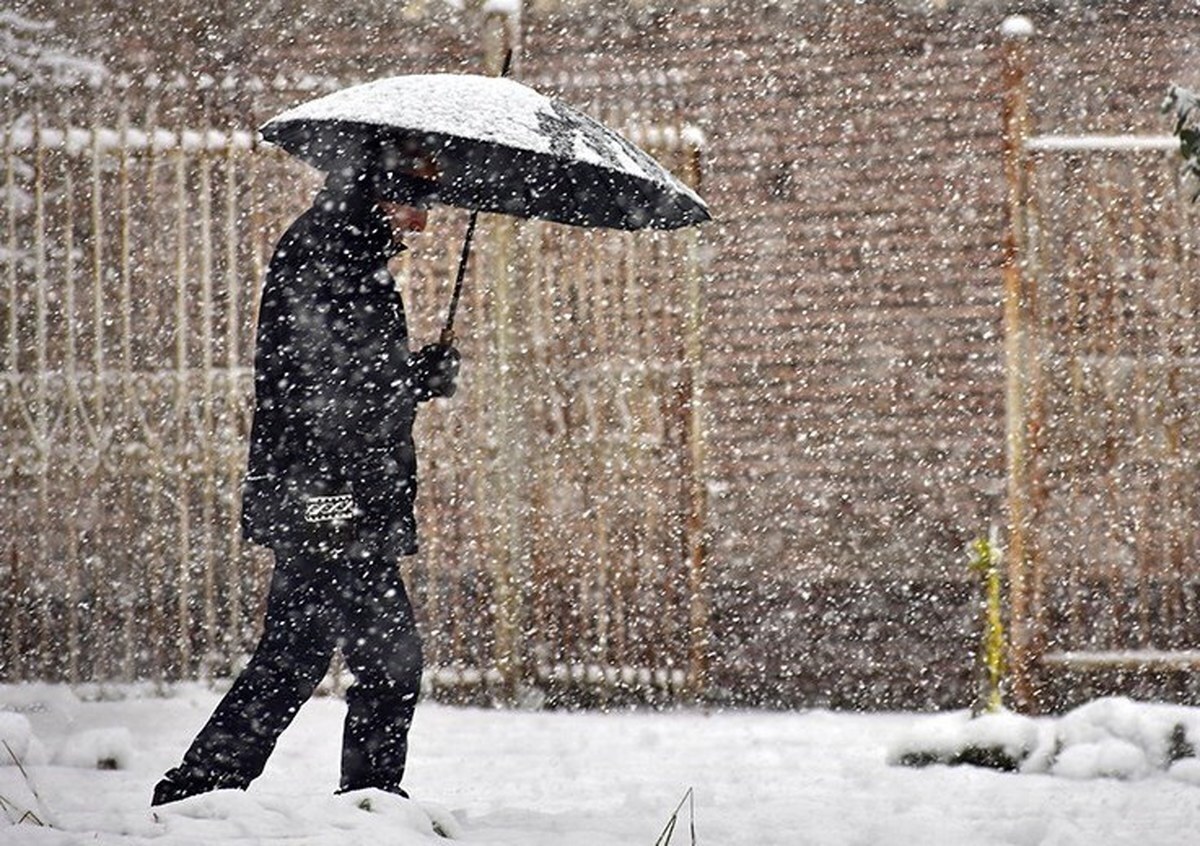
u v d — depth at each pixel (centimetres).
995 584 2641
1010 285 2958
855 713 3225
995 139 3500
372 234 1723
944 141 3509
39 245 3030
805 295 3509
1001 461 3428
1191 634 3078
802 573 3444
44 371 3047
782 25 3553
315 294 1688
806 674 3422
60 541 3061
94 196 3050
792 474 3472
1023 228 2955
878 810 1953
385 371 1708
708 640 3142
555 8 3612
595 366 3094
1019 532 2953
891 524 3441
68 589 3014
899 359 3475
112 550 3066
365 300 1702
